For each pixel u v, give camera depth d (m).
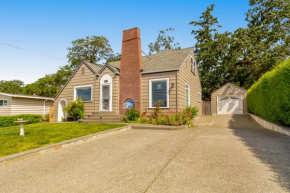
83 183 3.21
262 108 9.66
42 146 5.50
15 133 7.75
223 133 7.45
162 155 4.66
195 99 17.02
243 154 4.47
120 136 7.61
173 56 13.95
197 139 6.39
